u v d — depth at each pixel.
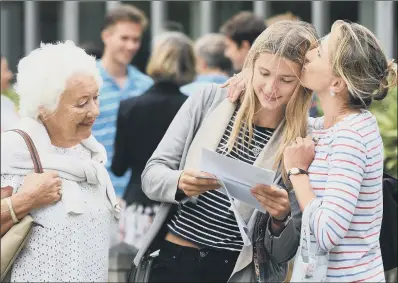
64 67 7.59
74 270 7.55
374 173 7.29
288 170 7.48
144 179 8.72
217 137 8.56
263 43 8.11
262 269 8.56
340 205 7.07
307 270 7.27
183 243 8.67
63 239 7.52
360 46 7.41
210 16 21.77
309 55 7.71
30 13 22.88
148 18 22.08
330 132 7.43
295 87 8.21
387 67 7.57
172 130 8.82
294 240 8.09
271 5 21.11
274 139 8.48
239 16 14.27
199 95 8.80
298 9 20.91
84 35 22.92
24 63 7.72
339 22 7.59
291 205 7.99
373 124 7.38
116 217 8.09
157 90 12.45
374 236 7.39
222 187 8.23
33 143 7.61
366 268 7.30
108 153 13.96
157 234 8.80
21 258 7.51
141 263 8.78
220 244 8.59
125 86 14.41
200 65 14.50
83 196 7.71
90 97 7.69
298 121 8.36
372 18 20.42
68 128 7.70
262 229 8.48
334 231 7.06
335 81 7.48
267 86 8.09
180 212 8.70
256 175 7.82
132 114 12.41
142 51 18.34
